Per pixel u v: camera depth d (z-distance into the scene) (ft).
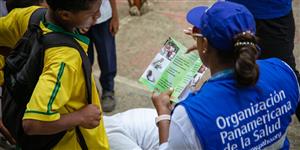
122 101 13.21
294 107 5.96
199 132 5.29
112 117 8.46
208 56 5.63
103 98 12.80
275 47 10.44
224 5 5.49
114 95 13.16
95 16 6.39
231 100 5.43
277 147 5.98
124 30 16.69
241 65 5.15
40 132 6.11
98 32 11.76
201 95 5.47
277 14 10.18
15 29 7.16
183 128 5.37
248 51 5.13
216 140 5.35
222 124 5.35
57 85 5.93
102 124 7.22
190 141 5.36
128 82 14.05
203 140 5.31
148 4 17.85
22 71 6.37
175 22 16.98
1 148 10.56
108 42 12.01
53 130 6.18
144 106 12.99
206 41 5.49
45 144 6.69
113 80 12.83
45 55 6.11
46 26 6.31
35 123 5.99
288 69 5.98
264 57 10.64
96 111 6.57
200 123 5.29
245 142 5.52
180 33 16.28
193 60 7.56
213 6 5.55
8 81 6.63
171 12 17.63
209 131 5.31
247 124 5.49
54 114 6.01
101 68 12.42
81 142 6.88
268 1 10.03
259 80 5.64
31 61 6.21
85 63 6.25
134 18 17.39
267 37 10.38
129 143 7.94
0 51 7.38
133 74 14.39
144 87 13.78
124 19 17.38
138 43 15.92
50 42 6.12
